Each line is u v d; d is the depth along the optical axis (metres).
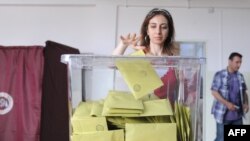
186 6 2.48
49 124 2.12
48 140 2.10
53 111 2.11
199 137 0.74
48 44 2.24
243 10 2.48
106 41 2.49
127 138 0.67
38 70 2.21
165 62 0.74
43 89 2.18
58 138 2.04
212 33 2.46
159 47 1.56
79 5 2.57
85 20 2.58
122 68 0.72
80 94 0.89
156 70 0.76
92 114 0.70
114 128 0.70
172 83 0.79
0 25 2.62
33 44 2.59
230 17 2.47
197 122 0.74
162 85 0.73
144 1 2.49
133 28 2.48
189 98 0.77
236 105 2.33
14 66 2.21
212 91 2.37
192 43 2.45
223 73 2.39
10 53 2.23
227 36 2.45
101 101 0.78
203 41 2.45
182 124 0.70
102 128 0.68
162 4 2.48
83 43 2.56
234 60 2.41
